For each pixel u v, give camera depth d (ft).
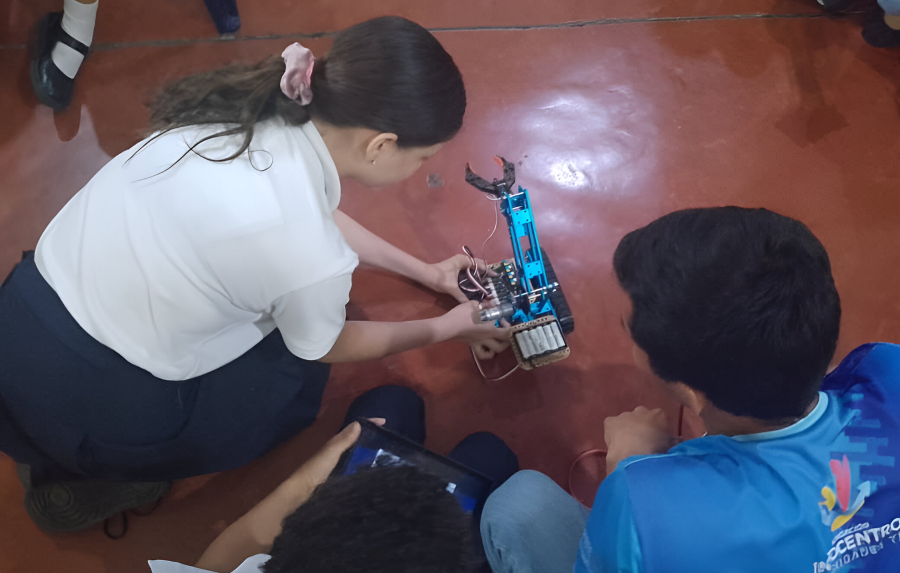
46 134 5.91
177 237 2.70
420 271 5.11
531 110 5.94
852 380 2.50
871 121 5.83
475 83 6.05
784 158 5.74
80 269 2.90
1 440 3.53
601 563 2.36
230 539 3.10
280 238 2.68
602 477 4.85
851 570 2.23
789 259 2.04
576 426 4.99
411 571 2.27
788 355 2.05
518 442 4.96
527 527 3.33
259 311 3.10
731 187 5.65
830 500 2.17
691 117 5.89
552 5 6.31
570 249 5.48
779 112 5.89
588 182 5.68
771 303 2.00
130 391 3.21
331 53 2.55
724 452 2.32
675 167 5.73
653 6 6.29
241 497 4.82
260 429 4.00
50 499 4.46
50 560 4.66
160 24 6.30
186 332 3.06
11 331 3.10
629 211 5.59
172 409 3.43
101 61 6.14
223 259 2.72
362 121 2.58
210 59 6.19
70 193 5.76
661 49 6.14
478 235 5.55
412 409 4.69
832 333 2.09
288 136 2.71
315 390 4.32
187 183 2.67
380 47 2.43
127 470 3.63
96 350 3.07
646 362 2.53
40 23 6.09
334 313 3.01
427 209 5.62
